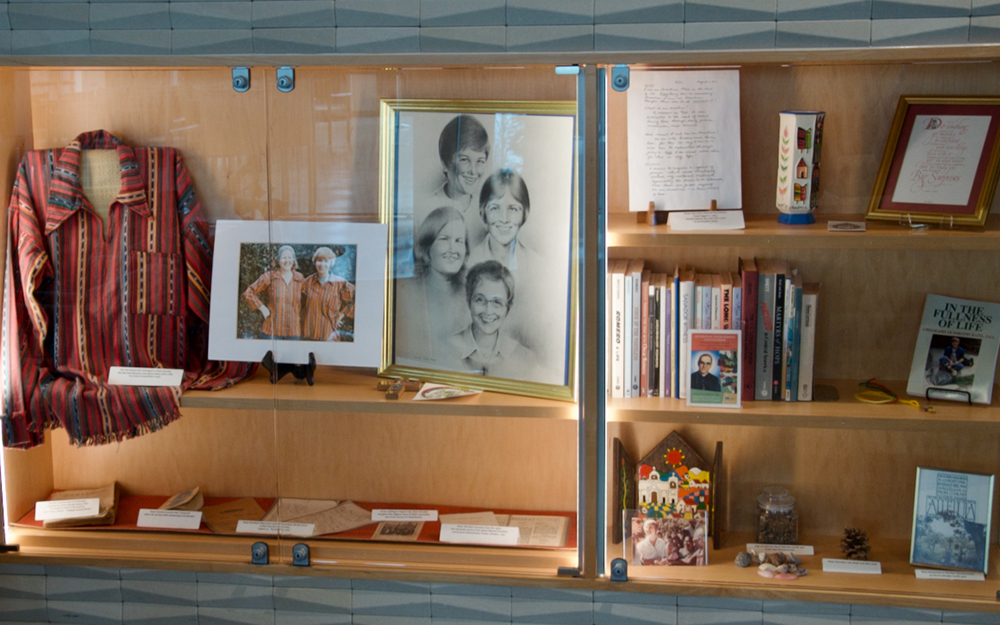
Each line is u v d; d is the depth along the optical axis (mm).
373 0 1769
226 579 1828
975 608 1662
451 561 1794
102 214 1843
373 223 1779
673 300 1754
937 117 1685
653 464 1893
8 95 1795
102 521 1899
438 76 1706
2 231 1815
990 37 1634
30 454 1909
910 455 1876
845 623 1701
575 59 1628
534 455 1909
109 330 1864
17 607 1883
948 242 1654
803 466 1924
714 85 1706
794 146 1684
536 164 1691
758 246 1695
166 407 1860
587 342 1687
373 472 1924
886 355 1856
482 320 1754
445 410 1777
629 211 1740
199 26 1817
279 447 1914
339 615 1817
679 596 1733
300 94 1757
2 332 1838
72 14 1829
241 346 1847
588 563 1743
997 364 1761
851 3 1654
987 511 1758
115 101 1812
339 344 1814
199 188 1829
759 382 1781
